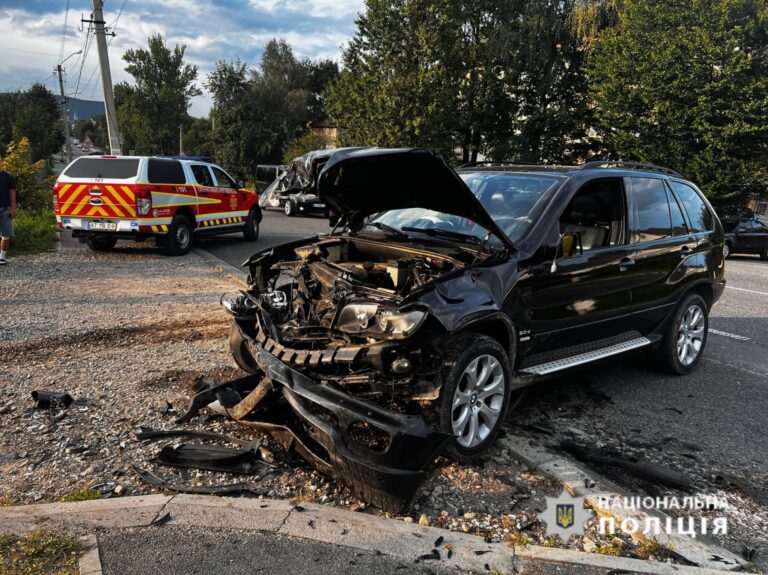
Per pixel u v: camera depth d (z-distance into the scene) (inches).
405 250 157.6
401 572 102.4
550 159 1100.5
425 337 129.3
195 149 2908.5
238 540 108.8
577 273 170.1
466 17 1058.7
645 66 835.4
